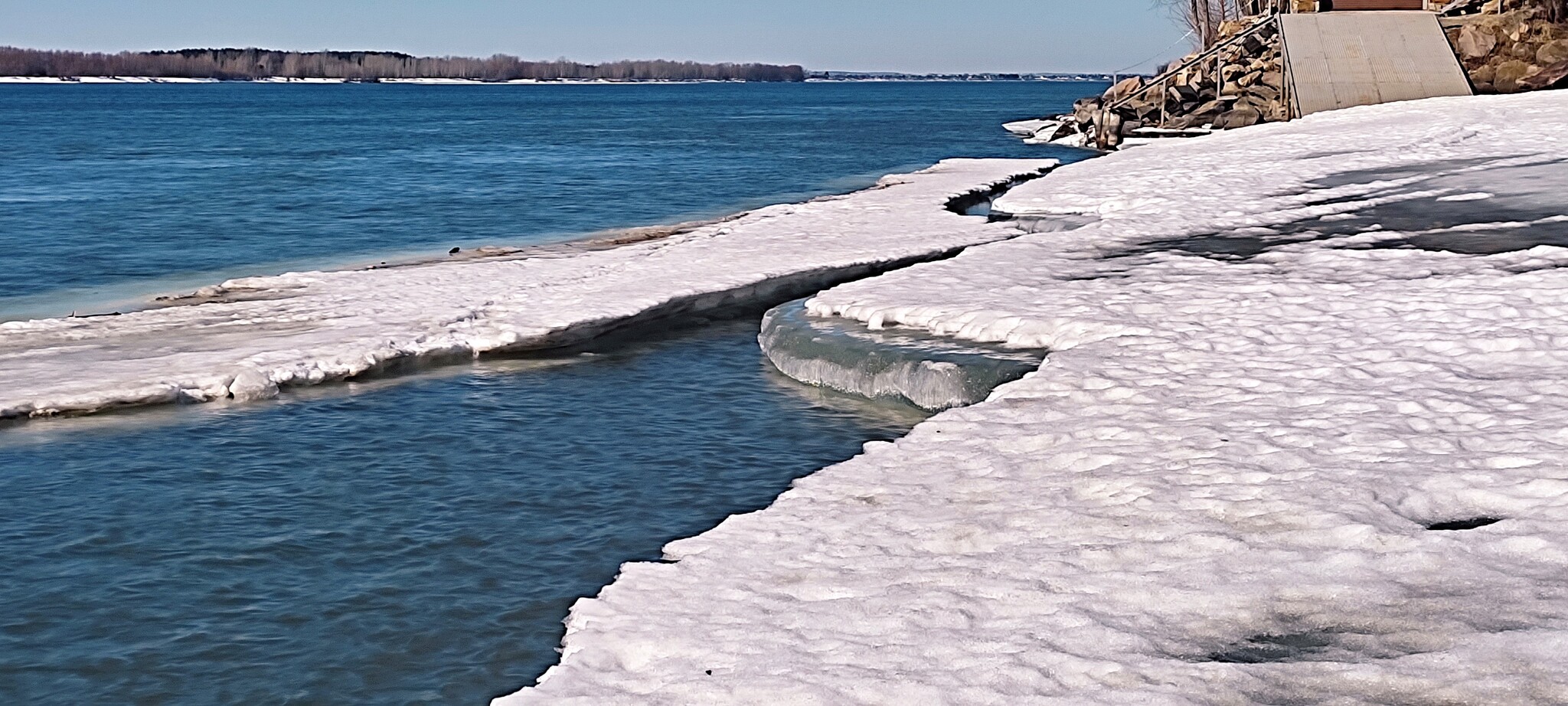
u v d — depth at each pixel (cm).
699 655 612
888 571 695
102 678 726
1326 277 1357
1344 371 988
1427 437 811
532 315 1529
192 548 905
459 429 1173
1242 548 669
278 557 888
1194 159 2809
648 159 4866
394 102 16150
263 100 17150
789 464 1065
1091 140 4831
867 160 4628
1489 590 593
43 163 4956
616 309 1542
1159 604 617
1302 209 1895
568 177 4062
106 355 1417
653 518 953
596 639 639
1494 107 3362
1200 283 1370
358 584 841
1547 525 656
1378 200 1916
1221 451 821
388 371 1377
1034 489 795
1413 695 513
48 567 877
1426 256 1419
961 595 651
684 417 1196
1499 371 958
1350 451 798
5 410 1196
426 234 2659
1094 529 720
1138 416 918
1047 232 2036
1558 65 4231
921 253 1897
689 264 1858
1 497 1009
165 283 2092
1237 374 1005
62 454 1110
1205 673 545
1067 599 632
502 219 2903
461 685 711
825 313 1398
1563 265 1303
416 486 1026
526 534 923
